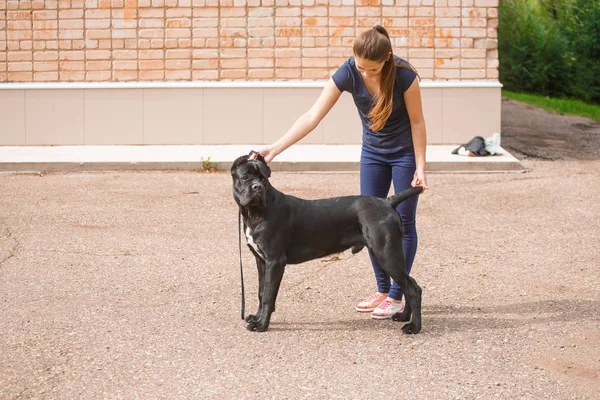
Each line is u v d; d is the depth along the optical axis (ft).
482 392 16.02
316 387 16.19
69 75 46.88
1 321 19.79
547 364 17.44
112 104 46.65
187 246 27.32
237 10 46.26
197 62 46.65
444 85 46.29
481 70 46.52
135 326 19.61
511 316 20.49
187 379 16.53
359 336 19.08
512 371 17.06
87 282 23.21
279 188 36.55
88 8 46.39
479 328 19.61
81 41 46.60
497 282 23.50
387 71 18.84
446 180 38.93
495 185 37.78
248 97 46.57
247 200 18.01
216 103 46.62
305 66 46.68
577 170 41.73
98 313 20.52
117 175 39.86
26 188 36.65
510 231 29.55
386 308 20.29
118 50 46.65
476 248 27.27
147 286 22.90
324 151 44.32
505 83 88.28
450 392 15.99
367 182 20.68
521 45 87.81
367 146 20.53
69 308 20.88
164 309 20.93
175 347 18.28
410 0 46.09
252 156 19.01
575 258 26.02
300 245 19.13
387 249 18.80
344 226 19.11
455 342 18.67
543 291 22.62
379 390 16.07
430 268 24.93
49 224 30.09
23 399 15.51
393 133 20.01
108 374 16.74
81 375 16.67
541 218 31.50
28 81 46.91
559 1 89.56
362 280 23.71
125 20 46.42
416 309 19.08
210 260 25.68
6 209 32.42
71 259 25.61
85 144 47.01
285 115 46.70
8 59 46.78
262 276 19.86
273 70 46.73
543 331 19.39
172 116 46.78
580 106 74.79
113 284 23.04
